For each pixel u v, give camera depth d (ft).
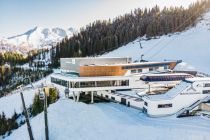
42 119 172.55
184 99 158.71
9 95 395.75
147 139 127.75
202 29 501.97
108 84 206.28
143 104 173.37
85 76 204.54
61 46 581.94
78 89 200.85
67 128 150.61
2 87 511.81
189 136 126.31
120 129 141.79
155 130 136.26
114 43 542.57
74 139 136.46
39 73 503.20
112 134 137.18
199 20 565.53
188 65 331.57
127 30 573.74
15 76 553.64
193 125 139.44
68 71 239.71
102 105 194.59
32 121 178.09
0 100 378.94
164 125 142.31
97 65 205.67
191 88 158.92
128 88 211.20
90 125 151.84
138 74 217.36
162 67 231.09
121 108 183.42
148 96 165.99
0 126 243.40
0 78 529.04
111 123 151.53
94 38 590.14
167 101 156.66
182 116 154.71
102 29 644.27
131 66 214.90
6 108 333.21
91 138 135.33
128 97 190.49
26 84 463.83
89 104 199.11
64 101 208.44
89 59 225.76
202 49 399.24
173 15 565.53
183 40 462.60
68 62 238.27
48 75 484.74
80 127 150.51
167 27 528.22
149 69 224.53
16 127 250.16
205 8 638.53
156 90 198.80
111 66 208.13
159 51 438.81
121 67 211.00
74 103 200.95
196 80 160.66
